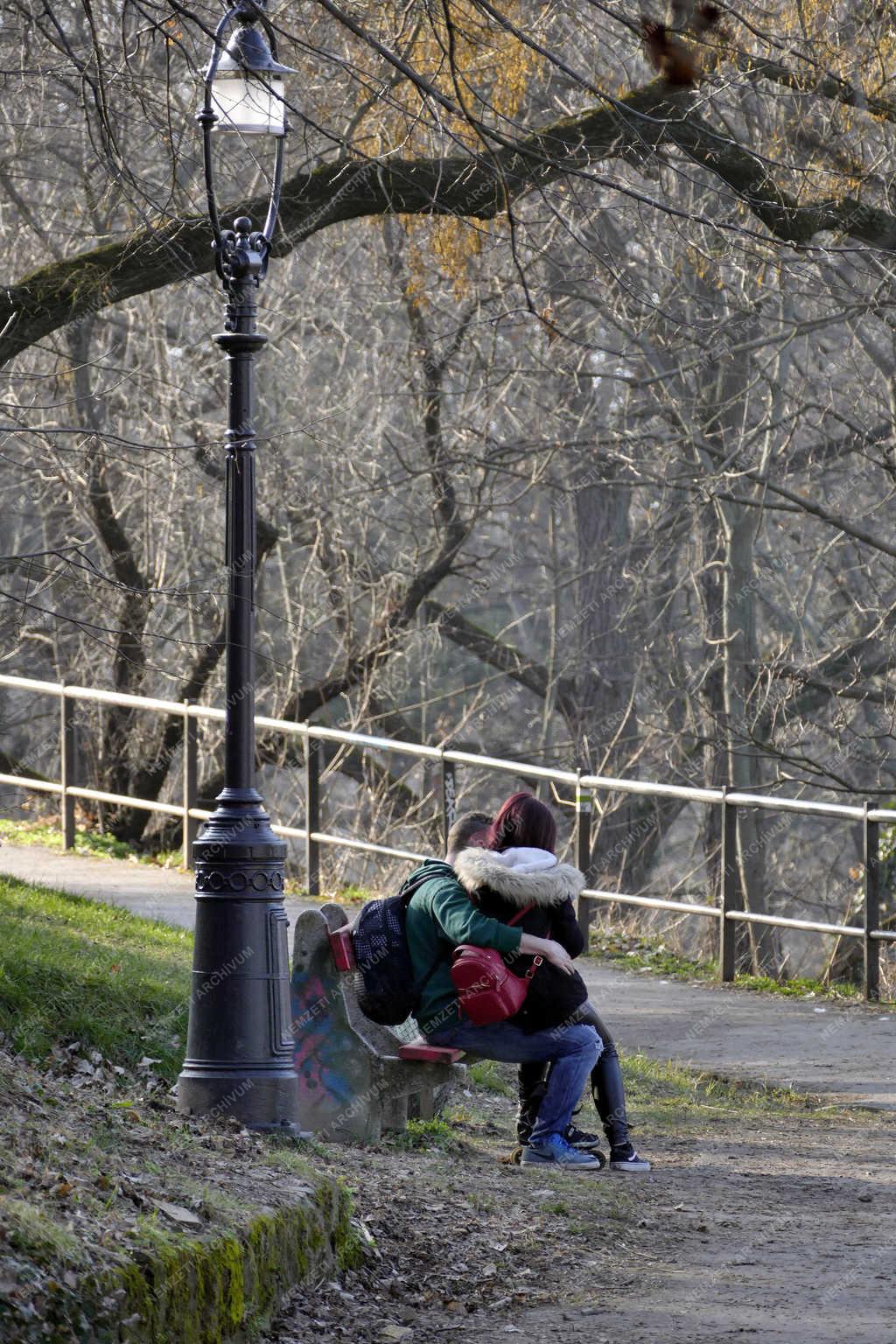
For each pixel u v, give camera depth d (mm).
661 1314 10133
